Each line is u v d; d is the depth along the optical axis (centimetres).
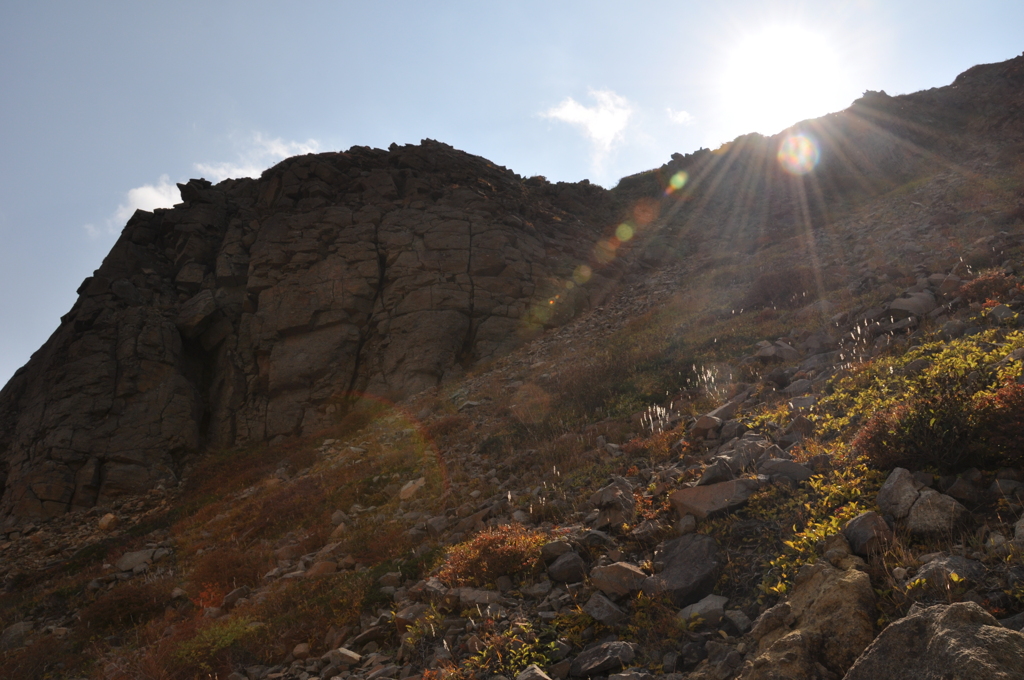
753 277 2106
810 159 3584
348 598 815
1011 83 3509
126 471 1994
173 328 2394
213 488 1858
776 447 721
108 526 1719
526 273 2673
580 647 520
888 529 459
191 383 2323
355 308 2477
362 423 2083
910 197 2442
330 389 2305
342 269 2552
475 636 577
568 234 3216
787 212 3083
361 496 1319
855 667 328
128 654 866
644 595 537
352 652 668
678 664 448
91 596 1203
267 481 1725
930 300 1156
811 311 1462
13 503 1908
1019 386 516
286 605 874
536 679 453
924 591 379
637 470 882
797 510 573
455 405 1869
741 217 3319
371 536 1059
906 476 505
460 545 844
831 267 1819
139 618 1013
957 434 511
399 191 3056
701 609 491
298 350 2386
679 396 1232
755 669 374
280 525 1307
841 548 460
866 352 1036
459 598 664
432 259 2580
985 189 2077
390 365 2336
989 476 491
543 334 2488
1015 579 361
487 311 2503
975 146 2914
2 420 2372
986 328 898
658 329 1903
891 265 1565
